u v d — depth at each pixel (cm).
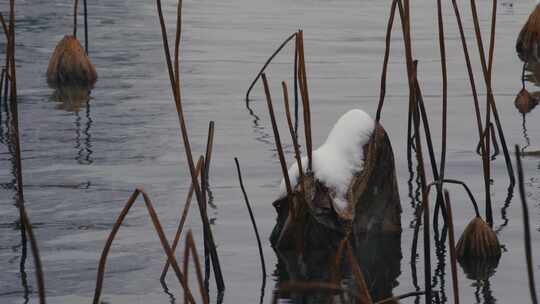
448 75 4766
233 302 1950
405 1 1997
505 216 2517
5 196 2714
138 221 2492
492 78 4681
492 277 2086
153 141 3419
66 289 2020
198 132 3575
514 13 6919
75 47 4644
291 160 3142
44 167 3047
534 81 4594
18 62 5031
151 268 2153
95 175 2948
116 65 5041
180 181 2888
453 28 6303
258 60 5184
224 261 2202
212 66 5016
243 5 7538
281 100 4162
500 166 3034
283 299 1964
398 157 3159
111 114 3884
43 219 2502
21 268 2147
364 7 7456
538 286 2020
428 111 3941
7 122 3700
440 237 2359
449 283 2053
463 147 3300
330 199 2303
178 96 1931
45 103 4084
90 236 2369
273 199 2691
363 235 2352
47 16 6631
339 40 5866
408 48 1991
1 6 6994
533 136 3456
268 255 2244
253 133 3550
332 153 2369
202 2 7675
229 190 2781
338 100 4156
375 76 4731
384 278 2089
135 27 6303
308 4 7631
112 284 2056
